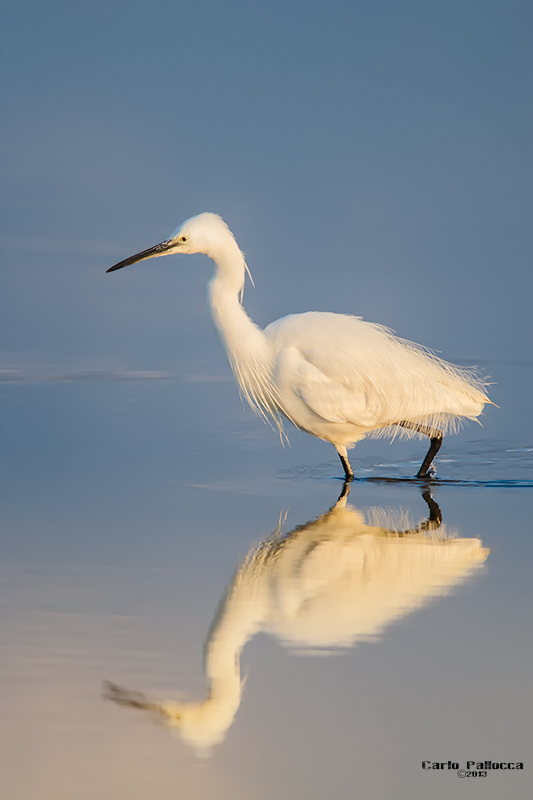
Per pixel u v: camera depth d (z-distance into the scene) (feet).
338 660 26.94
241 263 49.88
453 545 37.19
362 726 23.52
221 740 23.22
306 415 49.24
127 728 23.77
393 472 50.52
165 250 49.98
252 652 27.43
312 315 50.24
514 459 53.31
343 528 39.34
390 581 32.89
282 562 34.78
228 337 49.55
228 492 44.83
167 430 56.54
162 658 26.94
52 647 27.35
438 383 50.19
